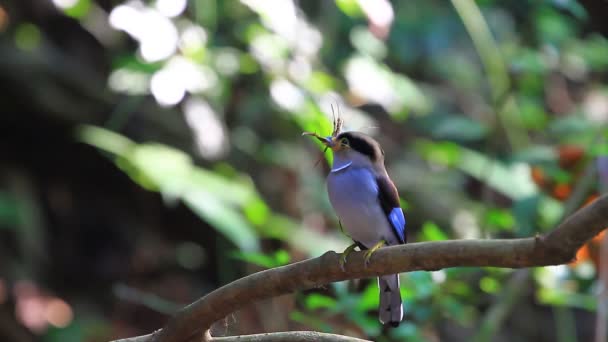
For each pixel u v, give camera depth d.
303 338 5.46
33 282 13.23
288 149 12.35
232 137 12.12
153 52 9.54
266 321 10.36
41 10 12.77
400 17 14.59
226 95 10.75
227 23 10.89
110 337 12.97
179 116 12.13
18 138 13.06
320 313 8.38
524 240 4.35
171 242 13.62
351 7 9.41
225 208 9.33
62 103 12.60
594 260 8.72
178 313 5.47
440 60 15.32
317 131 9.05
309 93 10.51
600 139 8.79
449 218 13.99
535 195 8.83
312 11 12.55
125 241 13.68
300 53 10.73
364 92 11.47
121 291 9.15
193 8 10.71
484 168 10.82
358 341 5.38
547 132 10.17
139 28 9.57
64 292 13.46
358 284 8.34
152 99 12.21
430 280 7.72
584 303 8.89
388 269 4.85
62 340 12.70
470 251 4.51
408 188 14.18
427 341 8.57
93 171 13.35
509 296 8.73
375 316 8.74
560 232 4.18
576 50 13.12
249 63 10.60
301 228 11.48
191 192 9.29
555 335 14.54
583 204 8.73
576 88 14.75
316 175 12.49
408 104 11.93
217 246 12.69
